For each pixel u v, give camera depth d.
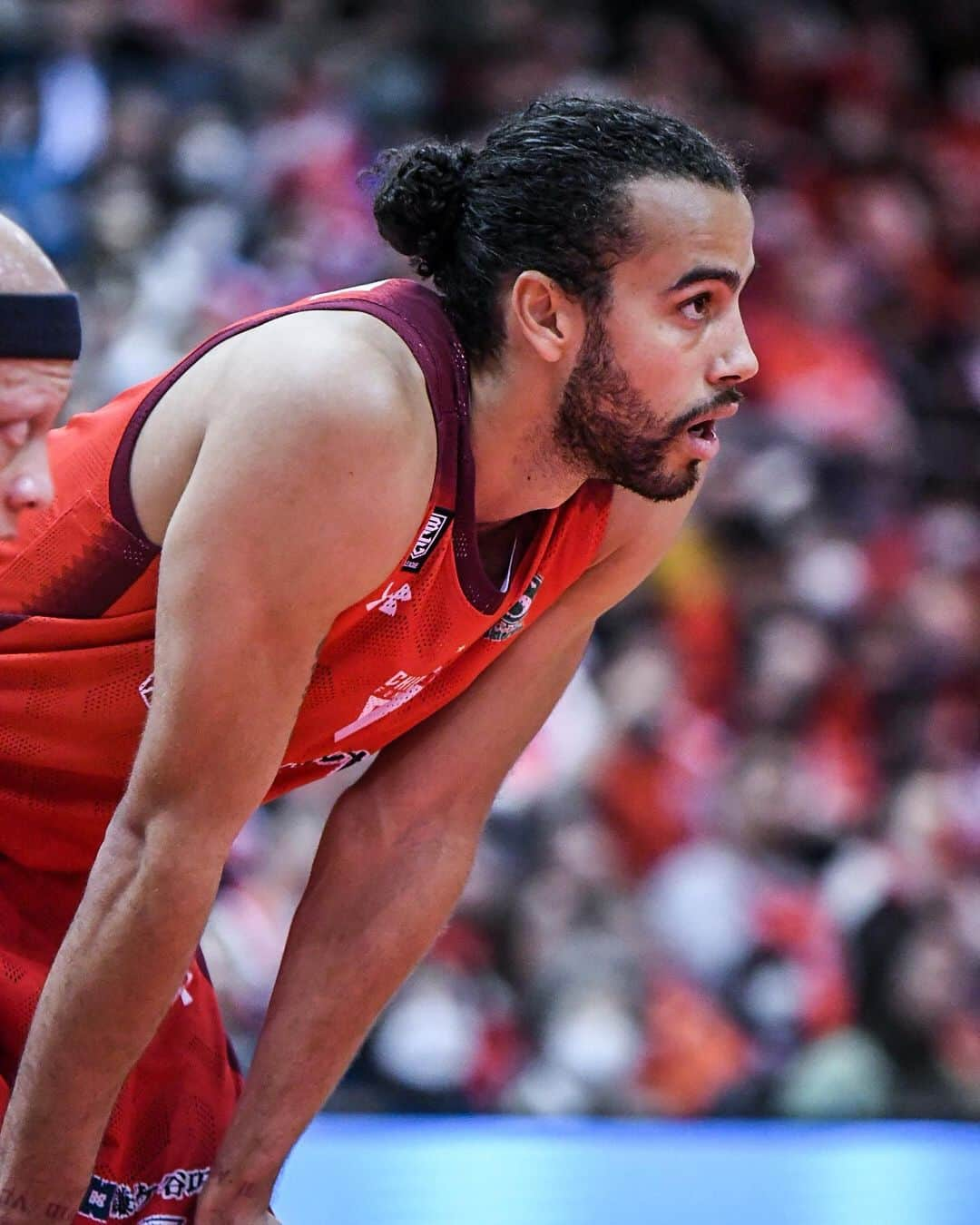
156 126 24.86
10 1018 6.79
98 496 6.25
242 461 5.70
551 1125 11.20
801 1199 9.21
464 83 27.83
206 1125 7.30
